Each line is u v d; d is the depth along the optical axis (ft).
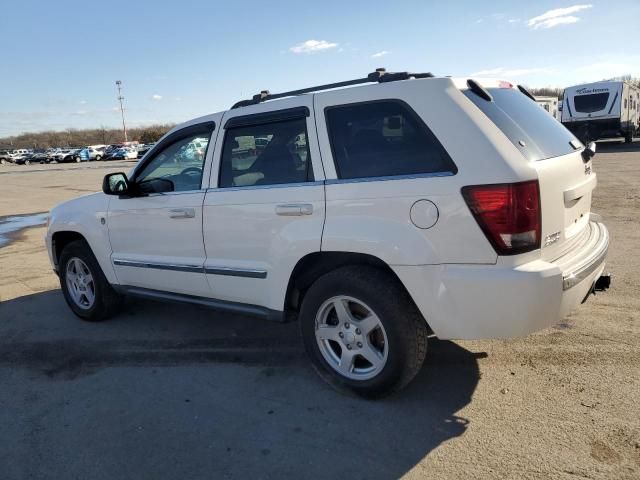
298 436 10.07
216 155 12.96
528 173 9.27
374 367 10.87
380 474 8.88
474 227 9.37
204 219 13.00
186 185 13.78
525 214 9.23
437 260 9.71
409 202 9.87
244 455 9.58
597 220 13.48
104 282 16.31
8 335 16.11
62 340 15.53
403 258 9.87
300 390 11.81
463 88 10.23
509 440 9.57
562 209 10.21
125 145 235.40
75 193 65.21
